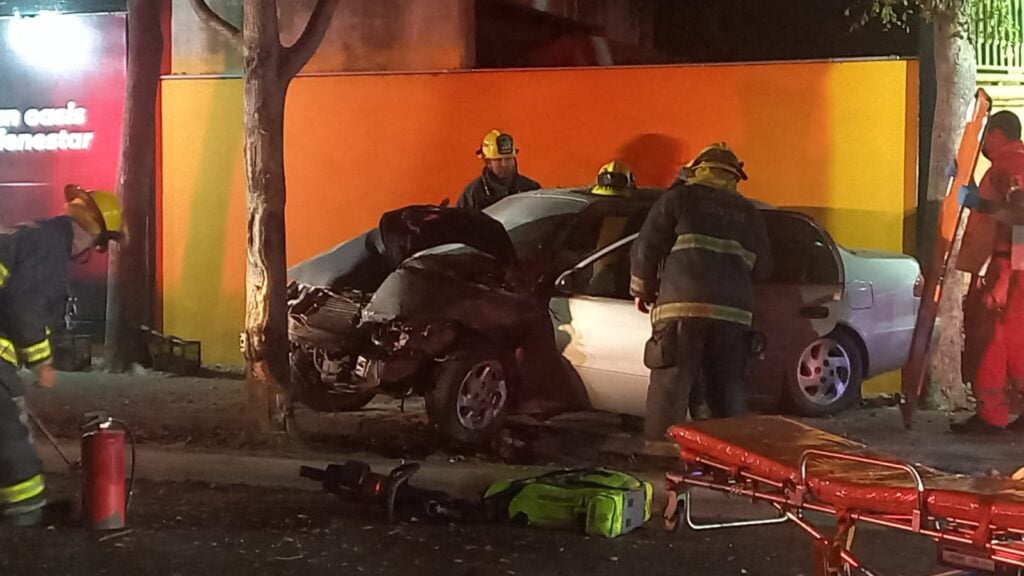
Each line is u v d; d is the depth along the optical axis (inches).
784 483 182.4
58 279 265.0
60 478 316.5
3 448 266.2
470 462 311.4
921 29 403.5
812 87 400.8
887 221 397.7
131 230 443.8
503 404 326.0
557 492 266.2
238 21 445.7
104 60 462.3
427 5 435.2
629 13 554.3
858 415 371.9
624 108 415.5
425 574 233.8
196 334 453.1
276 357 330.6
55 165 470.0
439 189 431.5
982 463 308.0
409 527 268.4
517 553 248.1
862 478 176.2
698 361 302.0
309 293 334.6
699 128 410.3
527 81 422.0
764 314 343.0
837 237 402.0
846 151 399.9
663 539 260.1
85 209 272.2
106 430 265.7
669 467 308.0
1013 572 156.1
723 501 284.7
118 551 247.4
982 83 390.0
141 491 300.5
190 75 446.3
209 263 450.3
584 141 419.2
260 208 329.1
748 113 406.3
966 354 345.7
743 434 202.2
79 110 466.3
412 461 312.3
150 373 441.1
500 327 320.2
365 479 276.2
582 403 329.1
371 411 371.2
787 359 347.9
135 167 442.6
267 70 327.0
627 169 374.6
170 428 347.3
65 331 451.2
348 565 239.1
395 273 324.8
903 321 373.1
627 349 314.8
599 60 527.2
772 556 247.8
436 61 436.5
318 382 331.6
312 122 439.2
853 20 536.7
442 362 314.2
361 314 319.6
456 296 316.2
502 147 407.5
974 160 333.7
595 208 359.3
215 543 254.1
